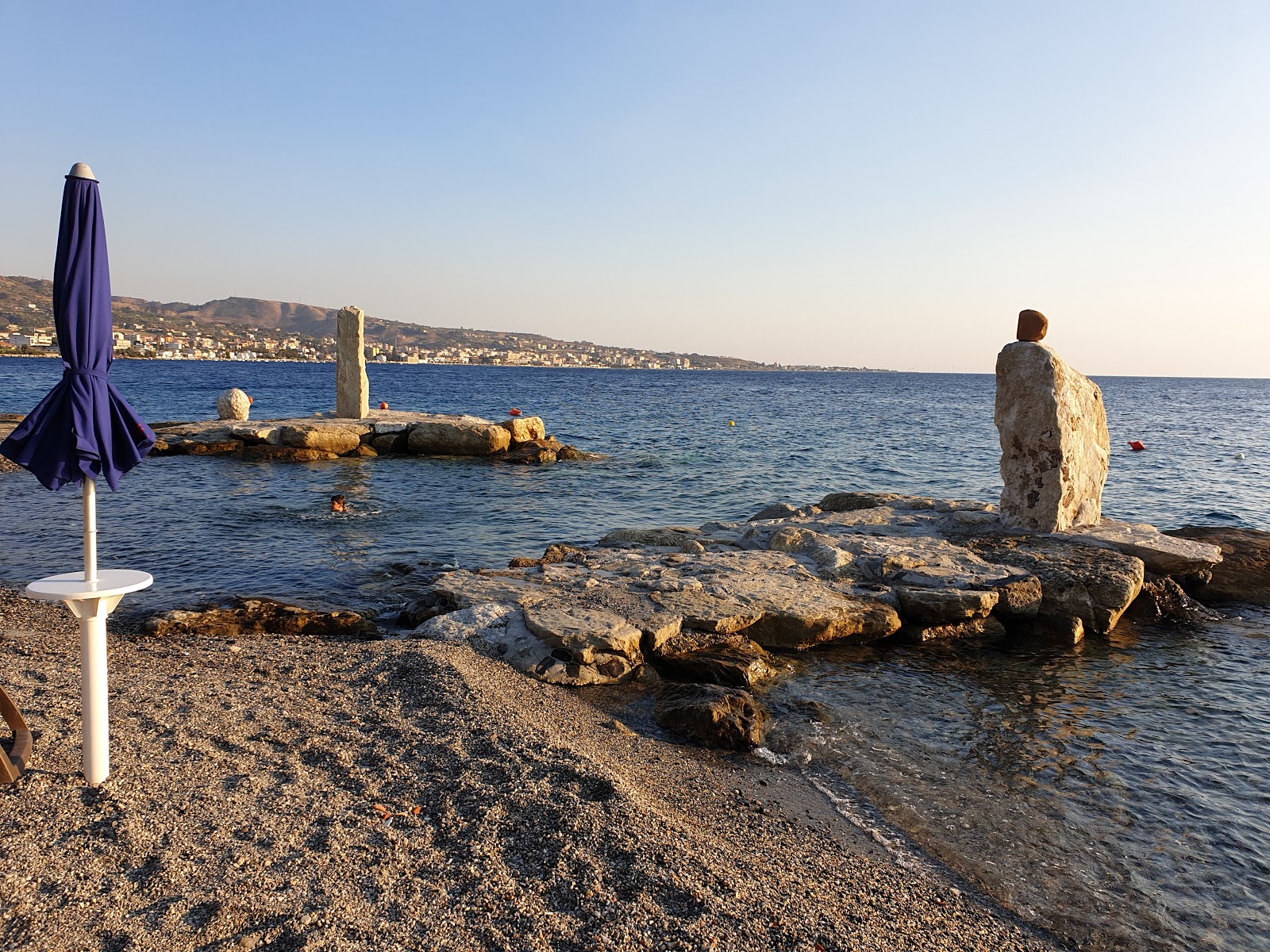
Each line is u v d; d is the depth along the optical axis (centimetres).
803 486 2572
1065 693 921
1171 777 725
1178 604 1247
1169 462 3278
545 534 1744
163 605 1130
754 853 560
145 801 530
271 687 775
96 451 499
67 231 496
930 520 1512
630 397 8994
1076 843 616
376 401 7100
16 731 569
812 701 872
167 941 404
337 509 1866
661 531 1519
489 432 2962
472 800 566
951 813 653
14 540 1505
